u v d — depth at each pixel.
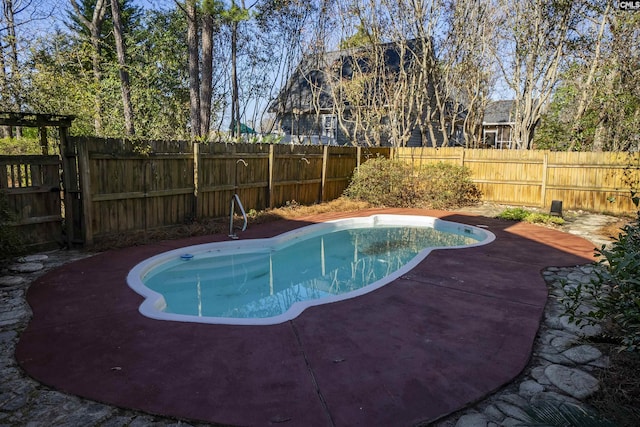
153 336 3.62
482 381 2.94
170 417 2.52
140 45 18.44
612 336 3.46
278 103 21.09
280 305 5.53
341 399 2.71
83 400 2.68
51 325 3.84
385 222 10.74
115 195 6.91
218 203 9.01
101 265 5.74
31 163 6.08
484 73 15.52
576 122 12.95
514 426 2.45
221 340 3.55
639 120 11.66
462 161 13.22
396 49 16.16
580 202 11.52
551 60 12.97
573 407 2.04
